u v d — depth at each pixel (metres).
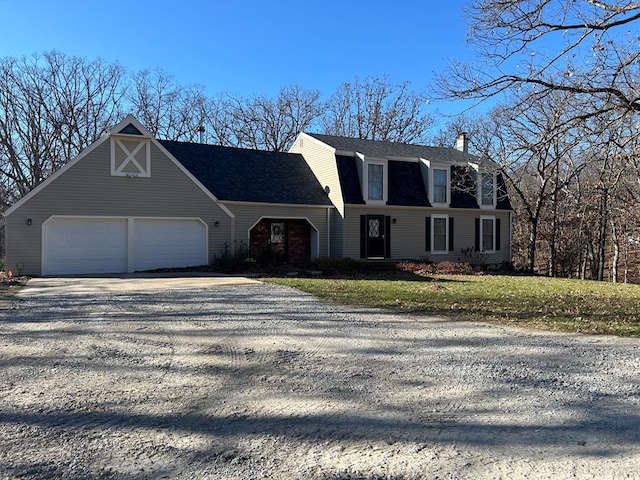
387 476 2.87
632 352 5.84
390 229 21.02
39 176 30.59
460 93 10.43
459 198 22.47
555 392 4.38
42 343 6.19
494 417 3.79
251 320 7.88
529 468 2.97
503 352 5.82
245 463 3.04
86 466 2.99
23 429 3.54
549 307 9.62
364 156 20.22
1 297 10.34
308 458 3.10
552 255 23.73
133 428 3.56
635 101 9.27
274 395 4.28
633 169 17.80
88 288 11.99
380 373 4.95
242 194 18.62
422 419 3.74
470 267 19.94
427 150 23.94
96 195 15.67
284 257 20.70
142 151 16.39
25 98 30.39
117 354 5.67
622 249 27.03
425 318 8.16
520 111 10.88
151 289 11.85
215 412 3.88
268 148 39.50
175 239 17.06
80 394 4.29
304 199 19.91
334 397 4.23
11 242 14.62
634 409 3.97
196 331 6.99
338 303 9.77
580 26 9.34
